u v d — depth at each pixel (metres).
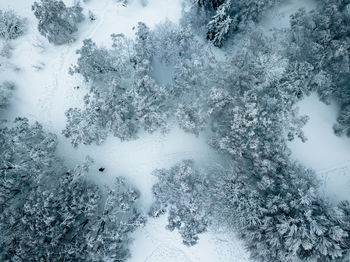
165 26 30.94
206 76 29.03
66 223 23.73
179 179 26.00
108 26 34.06
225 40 32.75
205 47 32.16
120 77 30.56
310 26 29.88
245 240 25.88
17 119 27.19
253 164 26.91
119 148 30.47
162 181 26.92
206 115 29.34
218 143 27.72
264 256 24.41
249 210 24.95
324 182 30.66
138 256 27.66
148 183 29.78
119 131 27.11
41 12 28.91
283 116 26.98
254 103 25.58
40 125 27.56
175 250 28.00
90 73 29.59
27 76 31.78
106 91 29.44
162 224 28.48
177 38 29.09
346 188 30.69
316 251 23.12
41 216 23.31
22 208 23.92
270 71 26.67
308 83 30.72
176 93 29.22
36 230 23.11
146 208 28.97
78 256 23.20
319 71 30.14
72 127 27.25
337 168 31.30
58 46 32.94
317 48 28.81
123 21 34.31
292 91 29.23
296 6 35.25
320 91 31.84
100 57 28.95
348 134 31.47
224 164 29.77
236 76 27.98
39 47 32.44
